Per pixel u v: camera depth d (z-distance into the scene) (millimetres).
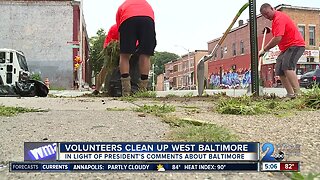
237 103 4648
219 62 51812
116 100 6938
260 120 3615
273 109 4664
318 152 2129
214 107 4941
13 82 11609
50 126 3176
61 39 34219
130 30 7977
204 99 7055
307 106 4828
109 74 8953
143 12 8086
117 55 8742
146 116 3920
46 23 34125
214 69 53344
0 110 4199
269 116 3994
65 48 34188
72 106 5414
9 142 2480
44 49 34094
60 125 3232
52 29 34219
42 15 34062
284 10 39906
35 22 34062
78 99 7422
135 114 4098
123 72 8133
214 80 53250
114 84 8805
